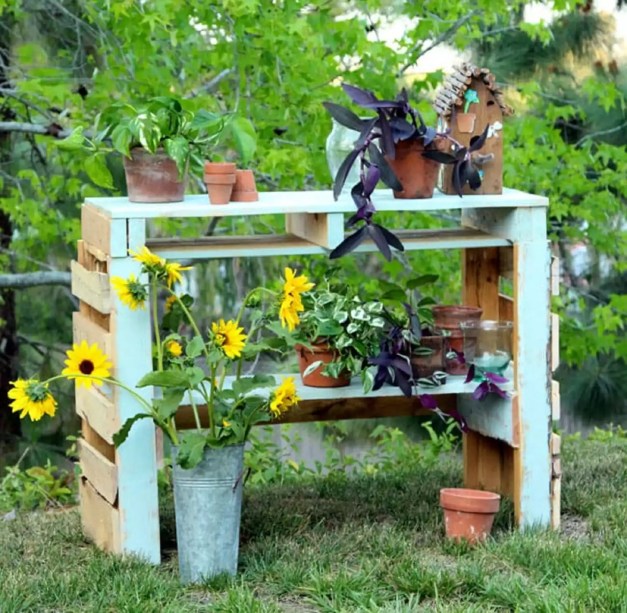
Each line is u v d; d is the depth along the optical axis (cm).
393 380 422
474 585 363
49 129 749
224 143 719
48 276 811
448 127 425
